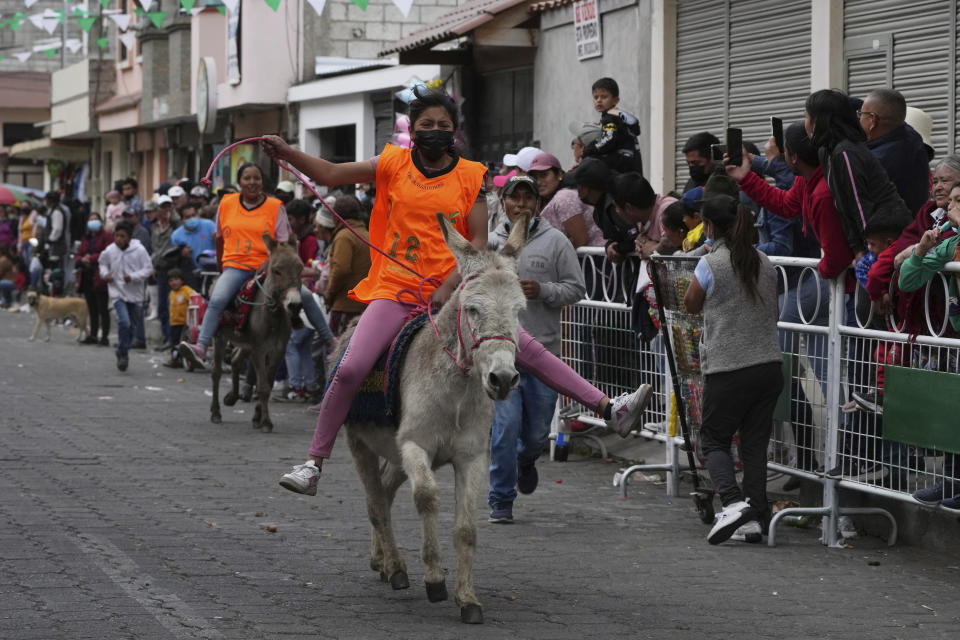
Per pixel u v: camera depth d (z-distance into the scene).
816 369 9.52
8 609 6.91
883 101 9.69
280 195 19.44
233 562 8.20
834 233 9.20
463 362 6.80
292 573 7.99
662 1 16.75
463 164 7.73
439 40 20.44
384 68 26.66
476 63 21.97
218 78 32.62
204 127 30.95
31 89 56.88
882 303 8.88
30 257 37.69
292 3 29.22
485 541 9.18
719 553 8.92
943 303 8.50
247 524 9.36
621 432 8.33
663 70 16.83
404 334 7.30
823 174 9.31
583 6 18.48
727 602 7.62
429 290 7.62
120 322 20.00
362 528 9.38
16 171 58.19
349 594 7.56
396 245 7.70
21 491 10.24
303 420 15.12
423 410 7.00
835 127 9.21
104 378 18.95
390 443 7.45
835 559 8.81
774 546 9.17
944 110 12.55
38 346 24.12
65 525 9.04
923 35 12.77
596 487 11.34
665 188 16.94
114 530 8.96
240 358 15.27
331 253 14.74
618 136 12.87
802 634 6.99
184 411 15.64
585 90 18.75
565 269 10.23
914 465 8.71
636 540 9.29
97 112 42.75
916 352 8.61
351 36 29.59
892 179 9.65
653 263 9.84
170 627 6.68
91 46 44.06
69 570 7.79
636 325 10.92
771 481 10.98
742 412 9.19
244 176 14.60
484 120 21.95
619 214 11.55
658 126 16.95
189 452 12.53
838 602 7.68
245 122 32.47
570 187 12.97
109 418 14.76
